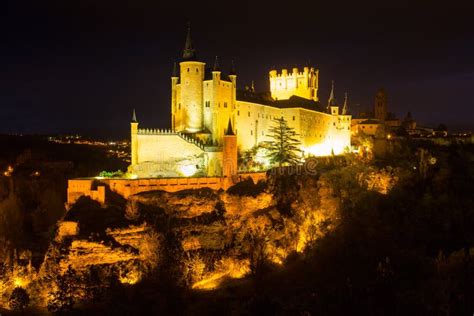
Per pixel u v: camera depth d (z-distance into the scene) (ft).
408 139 484.74
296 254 305.94
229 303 235.81
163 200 296.10
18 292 248.73
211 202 307.37
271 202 326.85
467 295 190.49
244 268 283.59
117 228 270.05
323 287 246.88
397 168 390.63
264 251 290.15
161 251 269.44
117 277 251.39
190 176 331.98
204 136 366.22
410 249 295.28
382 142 474.08
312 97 540.52
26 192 446.60
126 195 294.46
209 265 281.33
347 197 349.20
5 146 555.69
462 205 350.43
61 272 256.32
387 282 212.84
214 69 372.38
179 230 285.23
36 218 401.49
